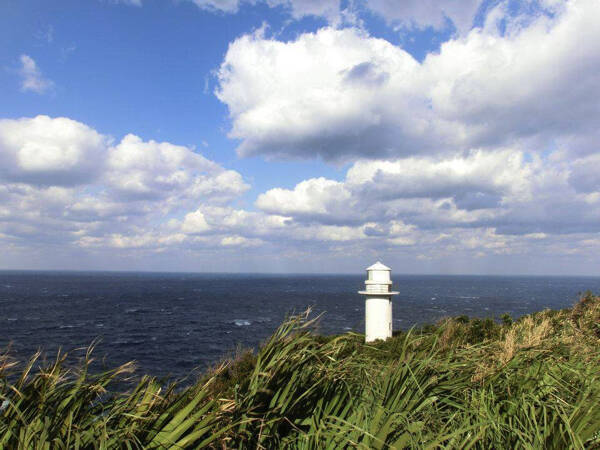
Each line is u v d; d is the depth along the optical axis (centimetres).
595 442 275
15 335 5362
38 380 264
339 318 6369
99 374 279
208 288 19362
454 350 380
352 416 289
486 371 376
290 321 329
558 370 384
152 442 251
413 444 253
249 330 5941
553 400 320
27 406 254
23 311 8481
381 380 335
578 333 580
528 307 7850
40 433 231
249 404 284
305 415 302
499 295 13150
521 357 390
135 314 8181
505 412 330
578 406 283
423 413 304
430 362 346
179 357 3956
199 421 260
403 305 8700
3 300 11231
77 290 16475
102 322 6881
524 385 348
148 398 274
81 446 231
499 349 432
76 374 277
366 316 1806
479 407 313
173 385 287
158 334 5559
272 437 279
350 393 305
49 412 255
